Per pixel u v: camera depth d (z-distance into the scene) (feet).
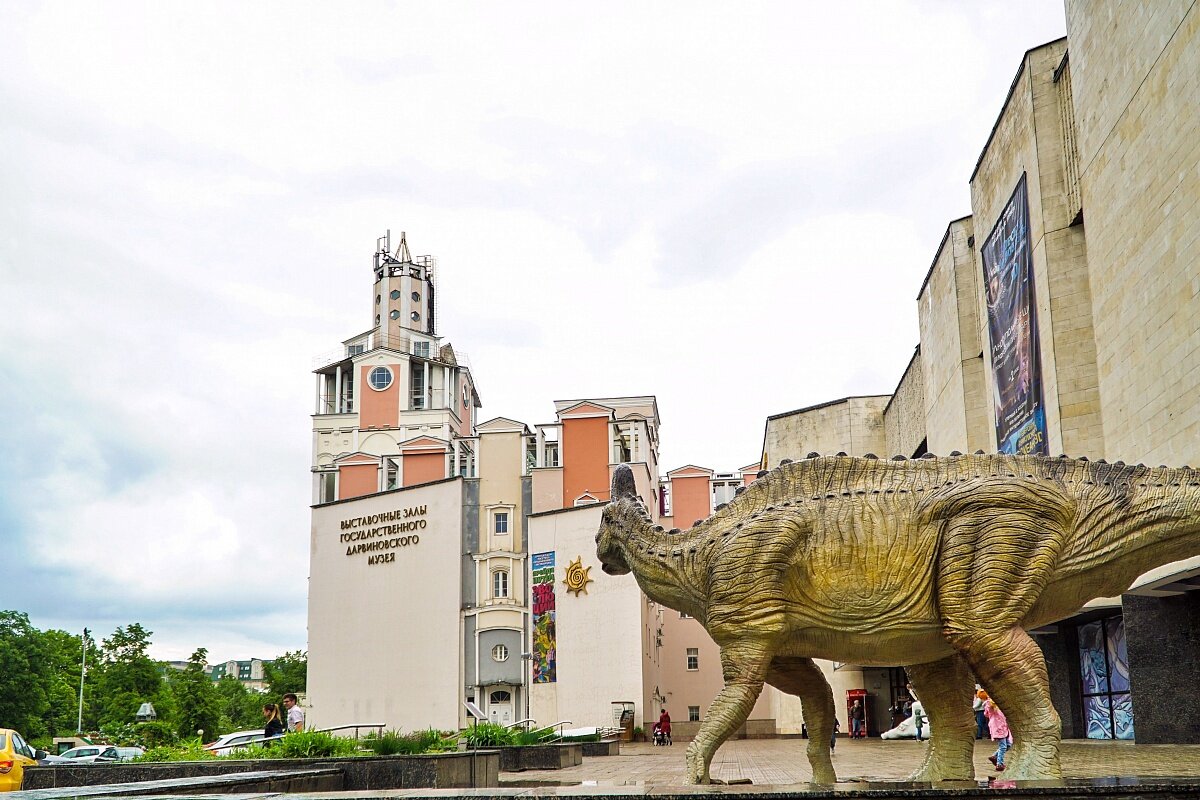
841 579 21.93
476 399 280.72
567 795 17.53
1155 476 22.03
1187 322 58.13
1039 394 83.56
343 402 257.14
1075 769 39.14
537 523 152.76
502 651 152.97
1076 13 74.84
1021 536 21.08
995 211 96.07
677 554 23.70
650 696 150.92
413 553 161.79
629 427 179.22
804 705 23.88
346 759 45.60
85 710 232.94
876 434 165.68
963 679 23.90
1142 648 69.46
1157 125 61.41
